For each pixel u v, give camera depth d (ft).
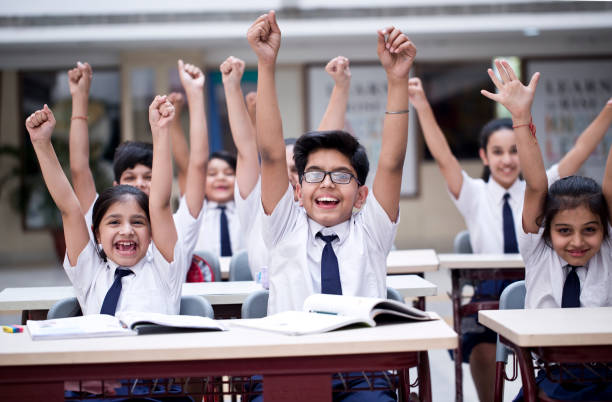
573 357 5.42
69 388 5.71
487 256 11.07
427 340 5.16
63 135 30.73
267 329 5.61
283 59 30.32
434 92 30.78
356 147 7.27
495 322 5.83
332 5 26.76
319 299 6.15
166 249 7.45
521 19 27.17
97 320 6.03
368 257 7.17
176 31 26.91
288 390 5.21
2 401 5.15
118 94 30.89
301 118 30.68
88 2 26.12
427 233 31.32
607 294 7.34
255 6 26.68
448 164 12.11
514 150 12.28
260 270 9.61
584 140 10.48
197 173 9.64
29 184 30.99
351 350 5.11
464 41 30.25
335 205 7.13
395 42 6.59
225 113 30.25
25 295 9.12
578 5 27.07
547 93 30.50
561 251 7.36
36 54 30.45
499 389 7.06
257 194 9.66
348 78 9.97
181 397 6.47
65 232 7.41
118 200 7.47
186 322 5.76
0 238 31.32
